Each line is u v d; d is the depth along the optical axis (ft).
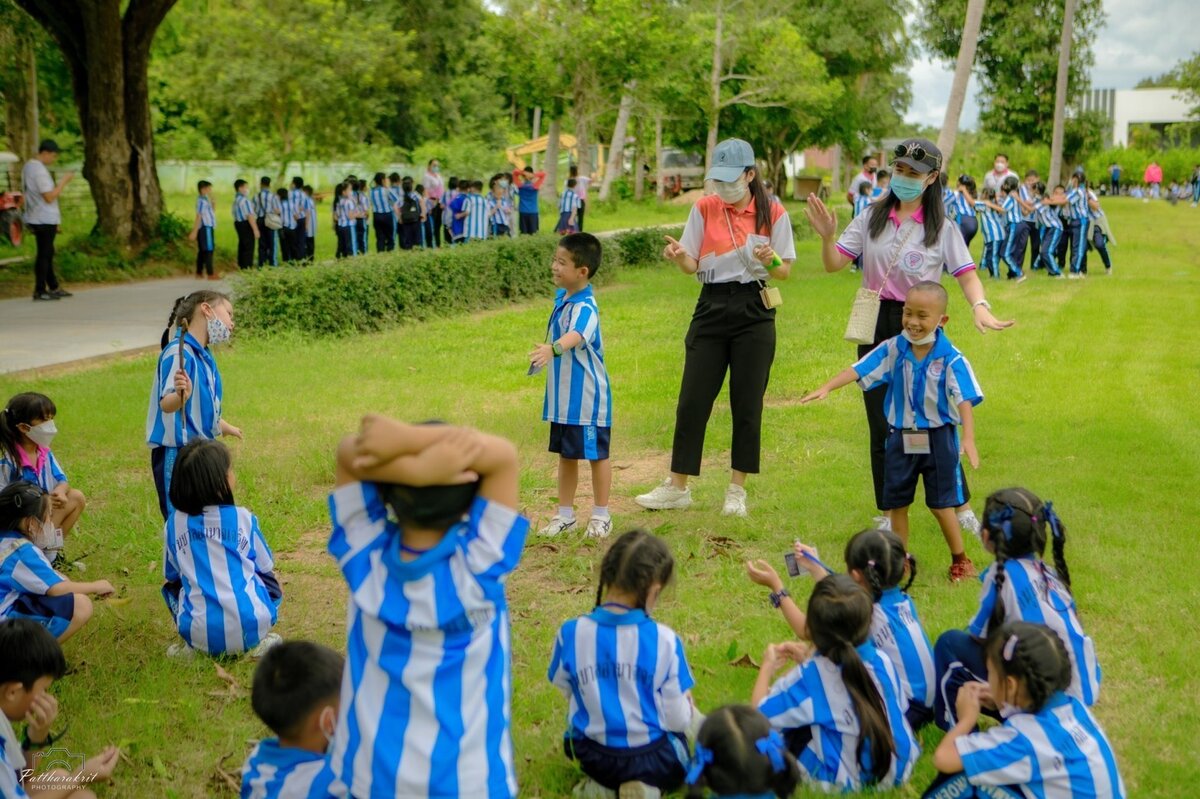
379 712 8.69
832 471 24.82
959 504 18.11
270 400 31.94
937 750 11.30
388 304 45.96
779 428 28.78
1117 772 11.03
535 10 97.40
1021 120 140.87
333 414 30.40
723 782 9.70
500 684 9.03
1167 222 106.83
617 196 132.36
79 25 66.95
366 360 38.09
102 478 24.66
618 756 11.96
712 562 19.40
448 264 49.26
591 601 17.89
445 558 8.68
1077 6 135.85
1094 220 60.85
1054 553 13.44
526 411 30.78
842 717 12.02
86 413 30.25
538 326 46.21
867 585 13.37
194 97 117.19
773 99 128.98
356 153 142.82
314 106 114.21
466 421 29.43
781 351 38.91
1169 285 56.08
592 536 20.77
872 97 174.50
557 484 24.57
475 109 160.56
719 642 16.03
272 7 113.39
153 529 21.26
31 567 15.57
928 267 20.27
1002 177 69.05
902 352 18.12
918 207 20.36
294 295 42.27
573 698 12.51
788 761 9.91
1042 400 30.86
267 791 10.41
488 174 139.85
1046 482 23.25
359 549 8.85
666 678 12.03
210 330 19.06
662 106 121.19
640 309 50.31
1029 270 64.90
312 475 24.76
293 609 17.74
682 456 22.27
